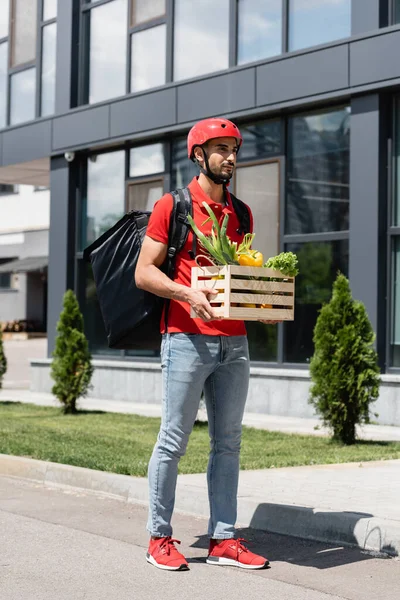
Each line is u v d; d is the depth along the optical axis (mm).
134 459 8930
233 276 4984
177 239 5262
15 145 18594
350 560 5637
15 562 5535
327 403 10328
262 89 13945
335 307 10414
